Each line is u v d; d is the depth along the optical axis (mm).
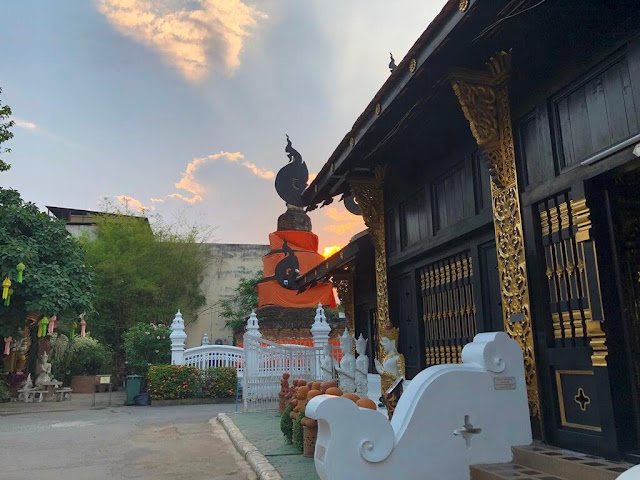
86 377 23391
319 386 7812
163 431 10453
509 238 4883
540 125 4648
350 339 9562
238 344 26500
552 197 4469
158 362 18859
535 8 3895
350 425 4055
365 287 10234
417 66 4633
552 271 4473
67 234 18266
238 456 7523
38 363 19594
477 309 5699
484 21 3945
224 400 17391
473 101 4898
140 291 26250
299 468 6016
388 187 8133
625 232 4059
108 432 10406
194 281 30203
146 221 30109
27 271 16281
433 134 6520
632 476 1831
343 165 7203
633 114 3730
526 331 4613
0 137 18203
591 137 4125
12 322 16969
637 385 3801
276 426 10023
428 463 4172
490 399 4426
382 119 5723
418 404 4270
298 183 16500
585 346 4074
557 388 4328
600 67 4062
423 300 7207
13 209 17297
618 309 3893
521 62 4785
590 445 3922
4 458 7633
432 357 6891
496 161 4969
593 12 4004
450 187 6355
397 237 7805
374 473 4039
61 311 16906
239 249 33344
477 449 4297
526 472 3977
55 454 7934
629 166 3742
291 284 12828
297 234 25484
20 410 15383
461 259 6266
